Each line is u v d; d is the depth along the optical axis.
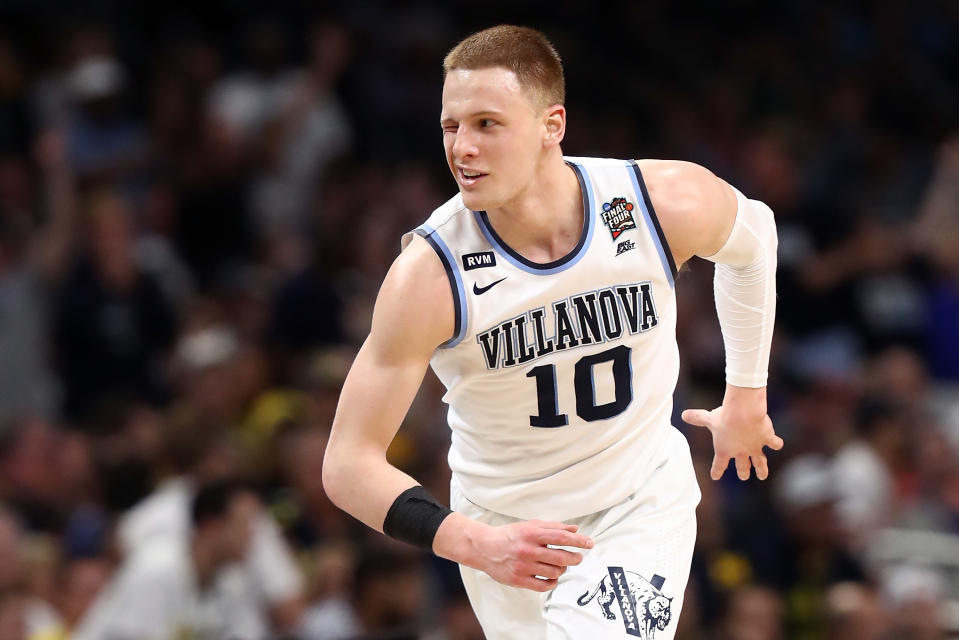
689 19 42.16
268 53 32.75
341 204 30.53
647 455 10.78
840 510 22.61
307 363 25.72
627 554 10.45
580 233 10.16
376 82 34.56
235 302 28.50
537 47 9.89
